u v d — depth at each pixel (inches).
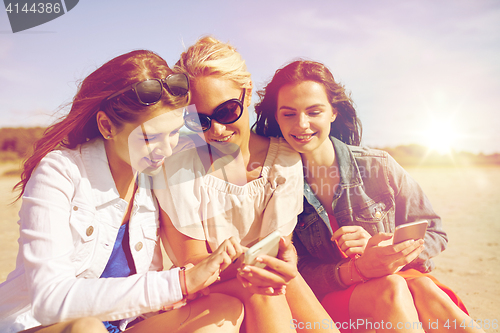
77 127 52.3
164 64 53.1
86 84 52.2
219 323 46.2
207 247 64.2
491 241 163.8
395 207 76.0
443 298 54.2
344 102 73.0
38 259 44.4
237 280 55.2
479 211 239.8
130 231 55.2
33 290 43.6
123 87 48.1
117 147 52.3
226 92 57.6
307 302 54.7
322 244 72.5
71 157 51.4
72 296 43.1
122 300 43.4
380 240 61.3
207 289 51.3
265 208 64.9
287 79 66.0
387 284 55.3
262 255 48.8
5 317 49.5
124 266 55.6
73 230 49.5
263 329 49.1
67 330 39.8
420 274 63.5
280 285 49.6
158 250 60.4
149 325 48.6
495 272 119.8
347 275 61.6
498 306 91.5
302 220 72.4
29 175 53.0
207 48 59.6
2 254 145.4
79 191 50.4
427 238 72.2
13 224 204.8
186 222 59.4
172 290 45.0
